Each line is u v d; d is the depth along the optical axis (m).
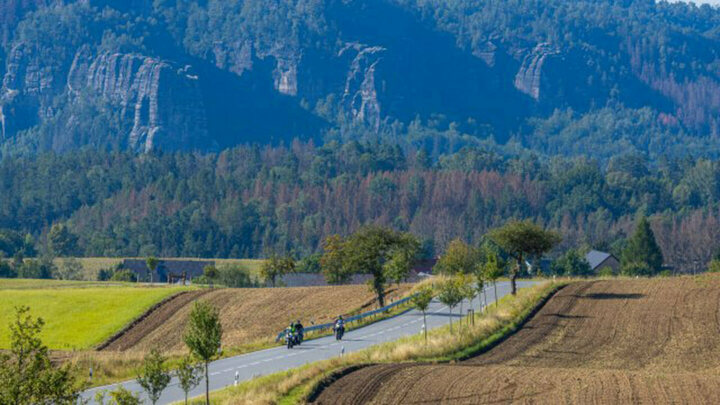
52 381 42.47
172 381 74.00
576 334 91.94
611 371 68.50
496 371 68.56
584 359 79.25
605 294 115.62
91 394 68.56
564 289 121.31
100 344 117.69
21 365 42.56
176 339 116.69
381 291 120.81
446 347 80.88
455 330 91.31
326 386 63.41
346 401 59.12
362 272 120.69
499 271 111.69
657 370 73.94
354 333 100.69
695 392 59.59
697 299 108.50
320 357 83.50
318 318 118.25
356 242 121.12
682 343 86.00
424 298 87.50
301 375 66.38
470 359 78.94
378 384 63.84
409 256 123.12
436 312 113.50
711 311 100.88
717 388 60.62
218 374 75.81
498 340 88.75
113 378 77.62
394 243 121.38
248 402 57.81
